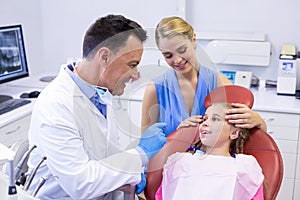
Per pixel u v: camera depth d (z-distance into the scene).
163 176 1.43
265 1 2.95
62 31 3.43
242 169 1.47
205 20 3.09
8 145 2.37
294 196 2.75
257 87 3.04
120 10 3.26
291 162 2.69
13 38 2.87
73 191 1.24
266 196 1.46
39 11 3.41
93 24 1.25
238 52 2.95
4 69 2.79
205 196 1.45
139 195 1.48
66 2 3.35
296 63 2.79
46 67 3.55
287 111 2.58
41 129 1.25
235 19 3.04
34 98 2.75
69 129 1.25
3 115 2.40
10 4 3.06
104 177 1.24
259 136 1.58
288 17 2.95
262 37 2.96
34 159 1.30
